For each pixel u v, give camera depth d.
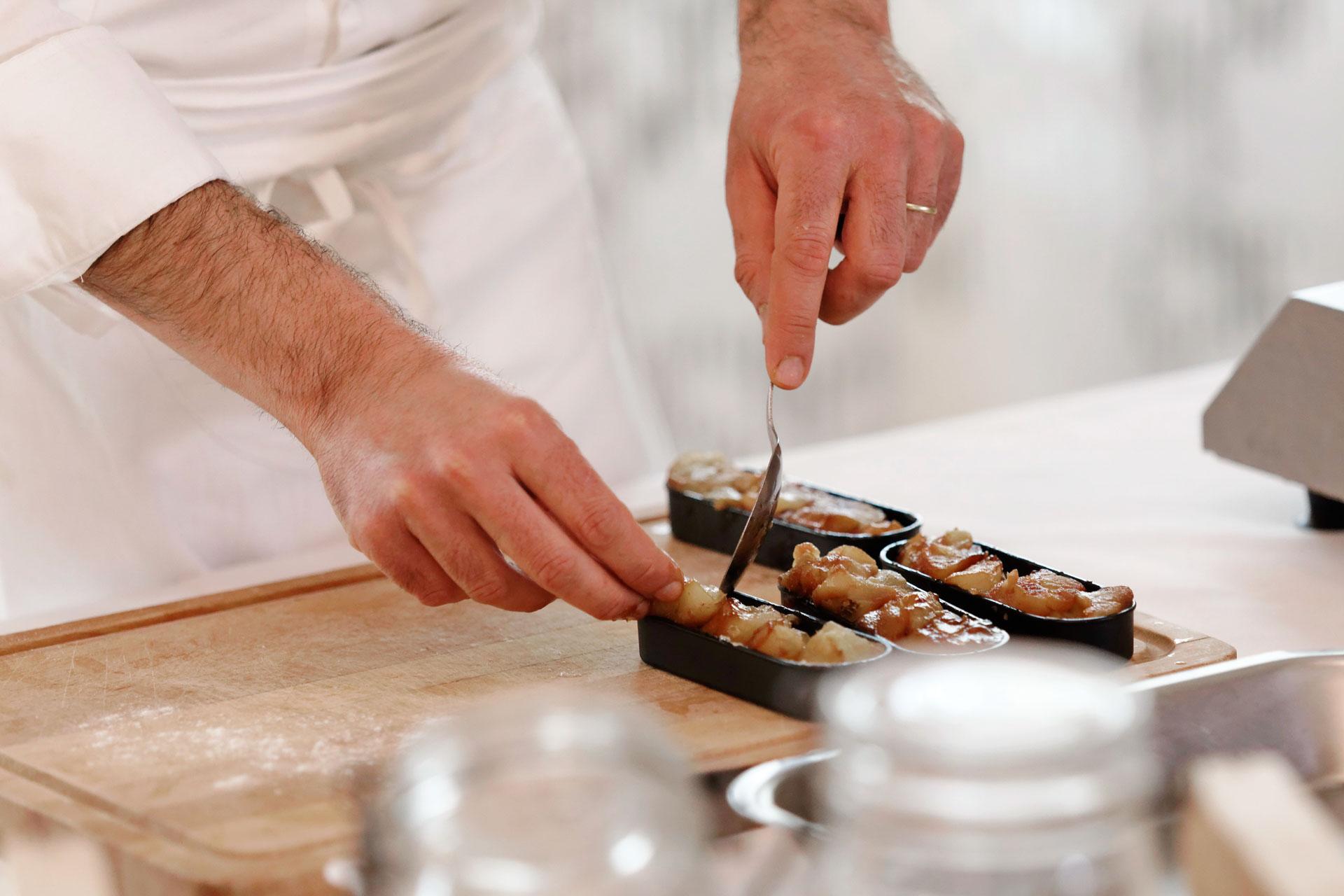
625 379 1.90
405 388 0.98
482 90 1.68
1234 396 1.31
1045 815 0.41
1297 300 1.25
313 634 1.16
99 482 1.50
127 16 1.33
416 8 1.51
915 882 0.43
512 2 1.67
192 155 1.06
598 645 1.09
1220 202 3.46
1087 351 3.56
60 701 1.03
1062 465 1.57
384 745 0.92
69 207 1.04
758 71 1.21
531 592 1.02
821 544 1.21
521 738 0.45
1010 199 3.41
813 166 1.10
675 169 3.08
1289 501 1.41
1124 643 0.99
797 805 0.72
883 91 1.17
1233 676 0.80
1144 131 3.39
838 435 3.46
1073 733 0.42
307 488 1.64
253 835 0.78
